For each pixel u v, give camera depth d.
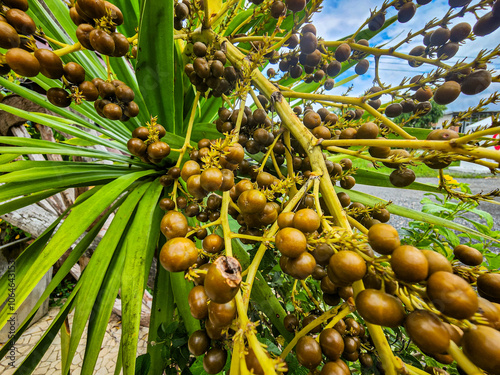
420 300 0.11
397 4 0.20
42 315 0.65
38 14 0.31
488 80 0.16
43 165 0.28
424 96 0.20
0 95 0.37
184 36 0.25
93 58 0.40
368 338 0.18
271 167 0.30
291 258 0.13
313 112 0.21
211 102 0.41
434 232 0.39
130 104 0.22
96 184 0.33
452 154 0.14
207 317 0.14
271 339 0.26
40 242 0.27
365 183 0.36
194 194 0.16
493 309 0.10
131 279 0.21
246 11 0.37
